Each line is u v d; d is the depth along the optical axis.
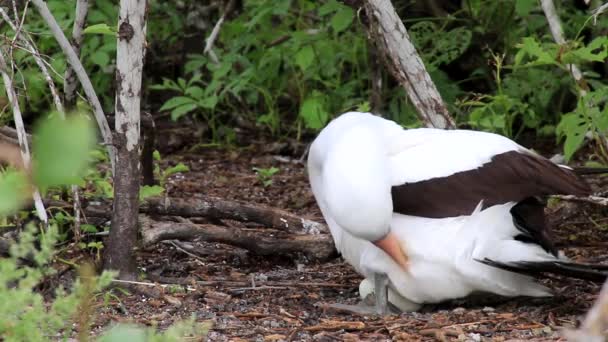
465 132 7.74
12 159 3.15
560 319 7.15
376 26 9.54
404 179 7.25
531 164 7.44
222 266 9.41
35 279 5.25
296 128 15.05
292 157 14.48
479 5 14.25
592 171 8.30
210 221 10.09
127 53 7.89
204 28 15.76
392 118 13.39
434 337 6.79
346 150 6.86
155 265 9.25
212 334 6.99
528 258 6.97
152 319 7.37
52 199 9.38
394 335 6.86
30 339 5.12
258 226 10.40
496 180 7.30
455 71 14.66
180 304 7.86
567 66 10.58
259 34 14.45
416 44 13.46
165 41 16.03
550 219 10.37
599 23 12.99
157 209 9.34
